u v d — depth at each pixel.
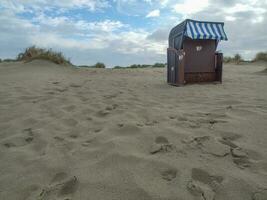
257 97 4.02
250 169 1.79
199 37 6.16
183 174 1.75
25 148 2.34
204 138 2.30
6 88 5.25
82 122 2.95
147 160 1.94
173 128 2.55
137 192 1.58
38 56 11.84
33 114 3.31
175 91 5.21
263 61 16.34
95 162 1.98
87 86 5.95
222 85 6.12
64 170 1.91
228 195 1.53
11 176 1.87
